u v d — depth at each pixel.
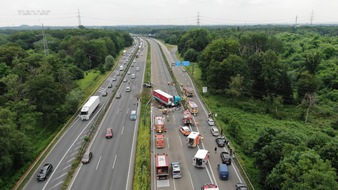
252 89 107.75
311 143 48.66
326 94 105.94
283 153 44.25
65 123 76.50
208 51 119.81
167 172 49.94
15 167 53.59
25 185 49.47
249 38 147.62
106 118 80.75
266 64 104.56
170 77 130.62
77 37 168.25
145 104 93.06
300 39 195.00
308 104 94.12
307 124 83.69
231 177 51.22
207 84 111.81
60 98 76.12
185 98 97.88
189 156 58.81
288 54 159.12
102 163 56.06
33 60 95.75
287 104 102.06
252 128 76.06
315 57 111.06
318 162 36.75
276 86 101.62
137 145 62.91
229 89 98.38
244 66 103.00
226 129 72.12
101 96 102.56
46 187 48.81
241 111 90.75
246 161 56.72
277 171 41.12
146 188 46.75
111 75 136.88
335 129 81.12
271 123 81.44
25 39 184.62
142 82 121.50
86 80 120.31
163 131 70.81
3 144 47.19
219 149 62.00
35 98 71.12
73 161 57.12
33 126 63.78
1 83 74.69
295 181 36.88
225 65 102.00
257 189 47.31
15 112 58.59
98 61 157.00
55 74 90.31
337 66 124.38
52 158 58.53
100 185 48.91
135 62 168.75
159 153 59.84
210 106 91.62
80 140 66.56
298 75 113.06
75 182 49.75
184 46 192.12
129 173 52.59
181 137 68.06
